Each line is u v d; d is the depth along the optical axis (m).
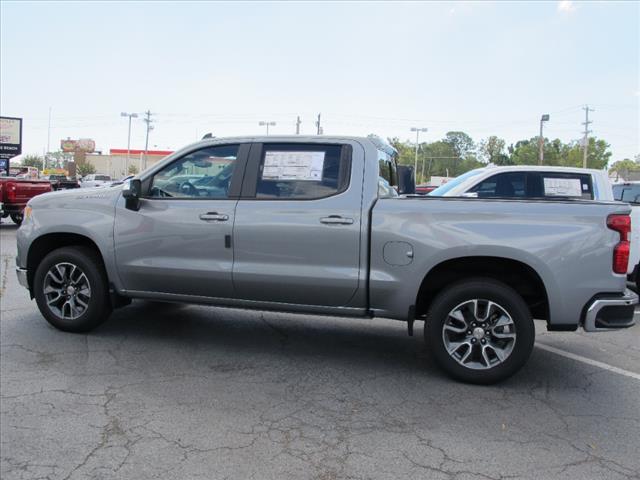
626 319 4.20
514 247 4.22
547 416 3.84
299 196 4.76
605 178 7.67
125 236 5.16
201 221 4.92
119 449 3.26
